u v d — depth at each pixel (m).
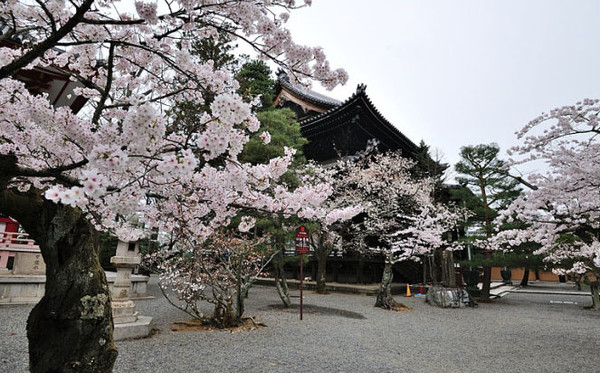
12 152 2.90
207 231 3.98
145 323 6.59
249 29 3.00
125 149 2.01
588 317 11.77
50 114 2.48
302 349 6.10
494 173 15.66
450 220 16.05
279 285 11.49
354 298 14.95
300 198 4.05
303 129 22.25
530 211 8.00
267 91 22.30
